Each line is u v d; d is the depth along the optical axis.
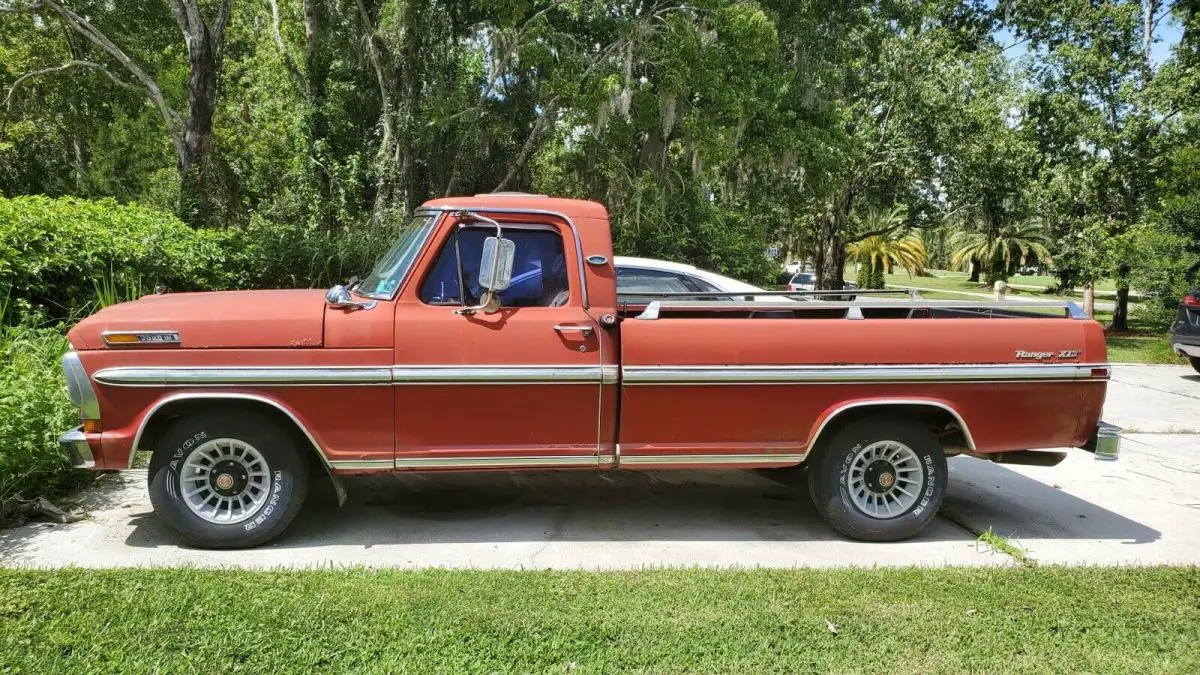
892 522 5.13
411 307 4.70
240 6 24.61
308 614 3.70
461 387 4.70
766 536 5.25
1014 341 5.11
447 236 4.79
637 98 14.81
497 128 18.00
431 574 4.25
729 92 14.52
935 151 22.44
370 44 16.80
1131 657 3.60
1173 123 17.56
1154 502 6.21
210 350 4.51
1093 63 18.38
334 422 4.65
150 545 4.70
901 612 3.96
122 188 25.38
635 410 4.88
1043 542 5.26
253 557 4.58
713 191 19.83
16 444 5.10
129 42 22.20
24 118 24.86
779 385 4.94
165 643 3.41
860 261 43.94
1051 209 20.45
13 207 8.17
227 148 23.03
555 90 14.87
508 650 3.46
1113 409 9.97
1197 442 8.21
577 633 3.63
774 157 17.00
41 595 3.81
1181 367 13.92
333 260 12.74
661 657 3.47
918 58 21.44
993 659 3.54
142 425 4.47
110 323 4.48
